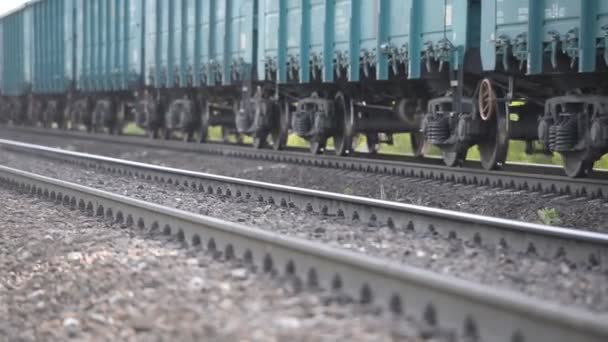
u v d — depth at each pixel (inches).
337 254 528.1
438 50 1310.3
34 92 3678.6
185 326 479.5
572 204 1001.5
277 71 1777.8
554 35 1096.8
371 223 856.3
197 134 2389.3
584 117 1124.5
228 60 2052.2
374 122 1694.1
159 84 2471.7
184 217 745.0
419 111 1540.4
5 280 671.1
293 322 462.9
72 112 3339.1
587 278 585.9
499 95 1295.5
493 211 1023.6
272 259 601.0
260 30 1868.8
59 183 1106.1
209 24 2149.4
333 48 1599.4
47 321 548.4
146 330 492.4
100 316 533.0
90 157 1654.8
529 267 624.1
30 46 3715.6
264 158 1791.3
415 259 646.5
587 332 376.8
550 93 1250.6
